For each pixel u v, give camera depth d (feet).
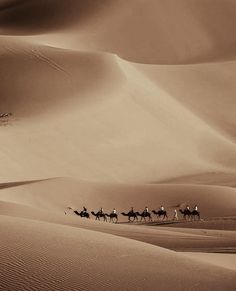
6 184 316.60
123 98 488.02
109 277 95.55
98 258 108.27
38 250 105.19
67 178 318.24
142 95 509.76
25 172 390.63
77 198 304.50
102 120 460.14
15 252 101.14
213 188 327.06
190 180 431.02
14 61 508.53
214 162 481.46
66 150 426.51
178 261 117.91
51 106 463.83
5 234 114.01
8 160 393.91
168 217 307.17
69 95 477.36
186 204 315.58
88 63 512.63
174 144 481.05
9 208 212.02
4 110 456.86
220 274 110.42
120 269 102.47
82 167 420.36
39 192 297.74
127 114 476.54
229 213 305.73
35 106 463.01
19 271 90.99
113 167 432.25
